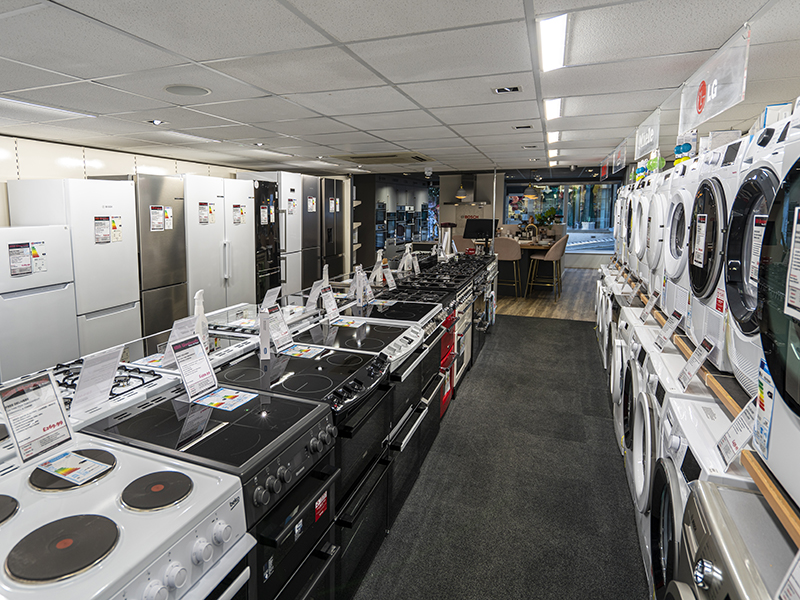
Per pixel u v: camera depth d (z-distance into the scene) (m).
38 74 2.78
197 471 1.14
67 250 3.67
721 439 1.27
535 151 6.61
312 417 1.46
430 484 2.69
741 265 1.49
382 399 2.03
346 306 3.13
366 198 10.60
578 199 13.36
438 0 1.90
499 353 5.20
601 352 5.01
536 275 9.23
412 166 8.62
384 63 2.67
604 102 3.62
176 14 1.99
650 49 2.47
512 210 13.45
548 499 2.55
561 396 3.98
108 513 0.97
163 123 4.30
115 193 3.99
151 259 4.35
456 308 3.82
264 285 5.86
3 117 3.95
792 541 0.92
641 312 3.08
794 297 0.89
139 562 0.84
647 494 1.76
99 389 1.50
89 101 3.44
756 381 1.33
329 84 3.08
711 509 1.01
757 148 1.40
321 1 1.90
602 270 5.77
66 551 0.85
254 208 5.59
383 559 2.10
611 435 3.28
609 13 2.03
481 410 3.69
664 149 6.64
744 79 2.13
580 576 2.00
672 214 2.46
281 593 1.30
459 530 2.29
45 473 1.11
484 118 4.23
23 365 3.44
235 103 3.56
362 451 1.87
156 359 1.99
